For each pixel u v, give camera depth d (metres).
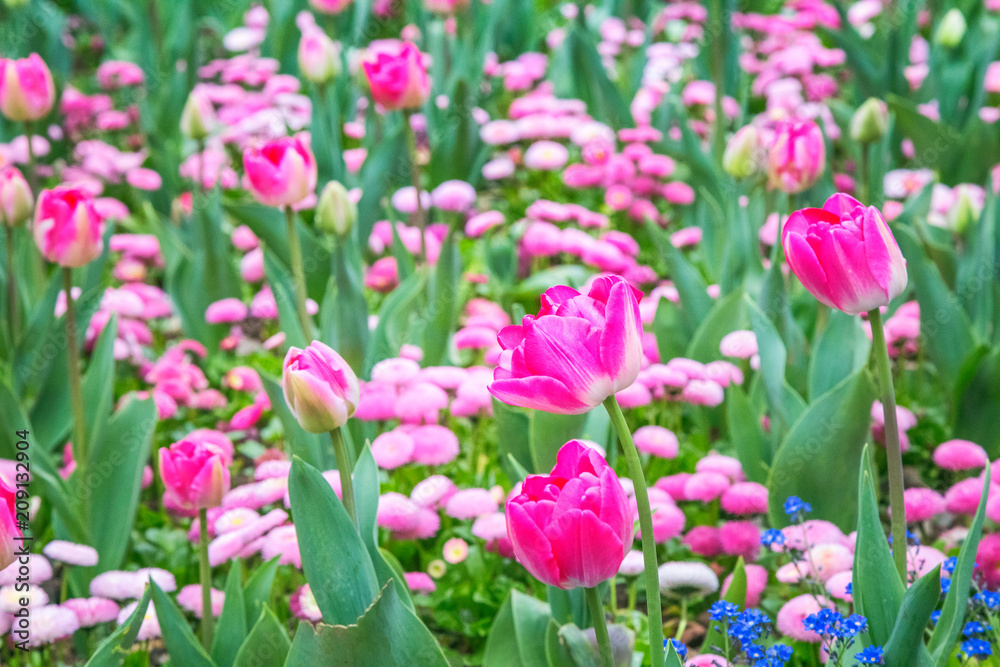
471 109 2.92
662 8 4.19
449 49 3.45
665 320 2.18
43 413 2.05
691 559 1.91
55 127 3.46
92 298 2.06
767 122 3.31
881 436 1.95
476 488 1.90
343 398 1.58
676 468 2.04
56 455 2.19
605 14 4.12
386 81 2.26
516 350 1.49
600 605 1.51
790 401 1.92
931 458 2.04
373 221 2.70
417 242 2.63
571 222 3.01
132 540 1.97
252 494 1.88
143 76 3.72
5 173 2.04
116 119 3.52
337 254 2.03
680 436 2.12
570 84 3.61
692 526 1.96
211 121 2.64
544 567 1.49
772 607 1.82
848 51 3.25
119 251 3.05
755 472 1.95
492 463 2.07
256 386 2.23
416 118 3.28
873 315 1.57
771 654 1.62
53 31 3.65
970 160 2.88
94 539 1.89
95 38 4.63
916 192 2.70
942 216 2.57
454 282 2.18
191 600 1.80
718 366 2.04
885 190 2.88
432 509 1.88
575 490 1.48
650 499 1.86
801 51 3.52
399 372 1.97
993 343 2.14
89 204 1.88
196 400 2.17
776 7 4.68
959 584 1.59
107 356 2.00
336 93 3.33
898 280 1.56
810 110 3.23
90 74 4.57
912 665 1.57
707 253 2.69
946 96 3.21
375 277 2.58
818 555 1.76
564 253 2.91
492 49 3.84
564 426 1.84
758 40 4.30
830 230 1.55
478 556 1.89
